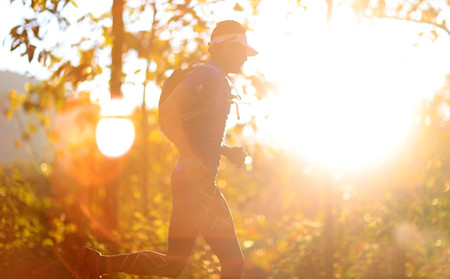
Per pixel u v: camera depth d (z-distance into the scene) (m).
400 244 7.82
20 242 5.87
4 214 6.20
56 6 5.49
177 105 2.89
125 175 8.88
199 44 7.39
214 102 3.07
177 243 3.15
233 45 3.18
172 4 7.12
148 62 7.55
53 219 6.87
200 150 3.07
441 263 7.72
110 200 6.85
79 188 8.52
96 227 6.70
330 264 7.05
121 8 6.70
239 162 3.46
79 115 9.25
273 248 8.47
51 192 8.38
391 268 7.68
